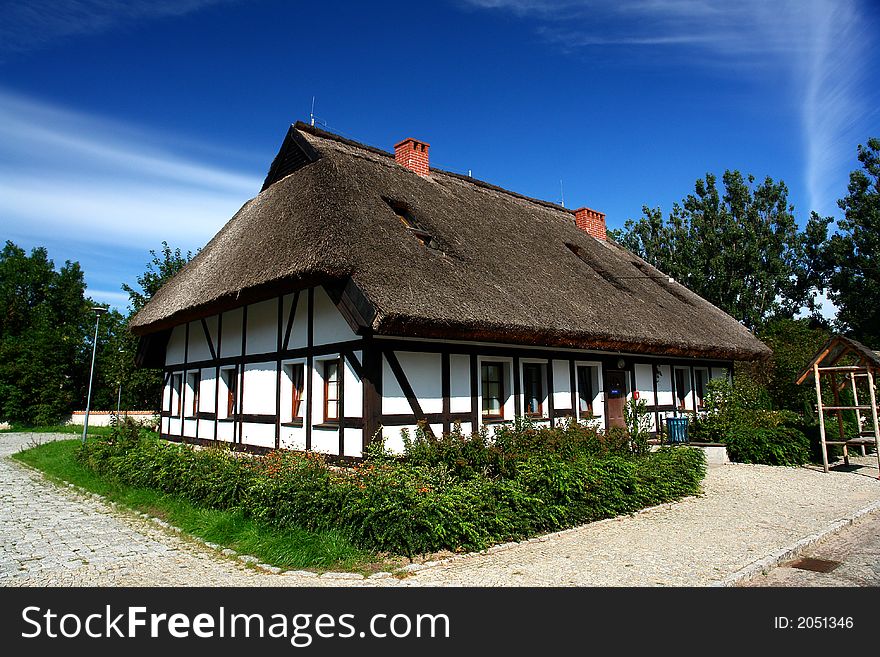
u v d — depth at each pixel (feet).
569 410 39.24
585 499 24.49
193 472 27.04
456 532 19.67
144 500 27.81
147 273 90.58
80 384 99.19
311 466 22.90
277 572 17.99
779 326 75.82
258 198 47.34
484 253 37.22
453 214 41.47
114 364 79.51
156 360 51.60
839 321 96.27
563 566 18.45
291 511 21.25
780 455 41.47
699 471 31.76
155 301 45.85
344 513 19.74
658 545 21.12
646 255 107.45
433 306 27.12
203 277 39.37
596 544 21.17
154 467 29.86
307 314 33.12
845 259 91.35
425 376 30.68
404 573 17.65
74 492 32.60
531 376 37.76
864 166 92.48
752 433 43.09
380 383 28.58
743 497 30.55
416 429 29.76
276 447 34.53
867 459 44.52
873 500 30.12
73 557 19.90
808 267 97.55
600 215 66.74
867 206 89.71
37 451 51.06
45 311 108.37
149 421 55.52
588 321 35.50
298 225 32.07
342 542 19.08
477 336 28.84
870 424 52.80
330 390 31.83
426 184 45.29
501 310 30.37
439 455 24.97
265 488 22.43
